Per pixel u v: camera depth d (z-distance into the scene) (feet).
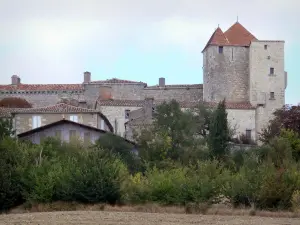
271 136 237.04
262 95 289.12
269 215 114.83
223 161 179.73
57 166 133.90
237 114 272.72
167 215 111.45
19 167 130.62
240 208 121.80
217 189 124.77
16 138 166.30
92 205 124.88
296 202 120.26
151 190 127.24
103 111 264.52
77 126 191.42
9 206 125.59
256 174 128.16
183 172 136.56
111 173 128.26
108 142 178.60
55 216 108.47
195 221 102.78
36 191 126.11
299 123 245.86
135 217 107.34
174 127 196.85
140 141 189.06
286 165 147.43
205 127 228.63
